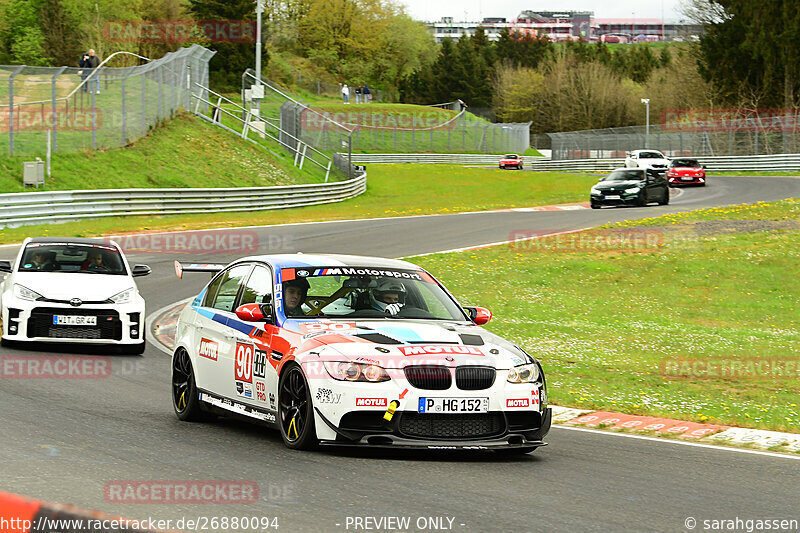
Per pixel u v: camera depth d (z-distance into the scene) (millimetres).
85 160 61719
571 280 40562
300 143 84938
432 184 101500
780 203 60500
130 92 69438
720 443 14648
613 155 130000
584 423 16250
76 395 16406
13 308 21781
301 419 12109
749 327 33281
